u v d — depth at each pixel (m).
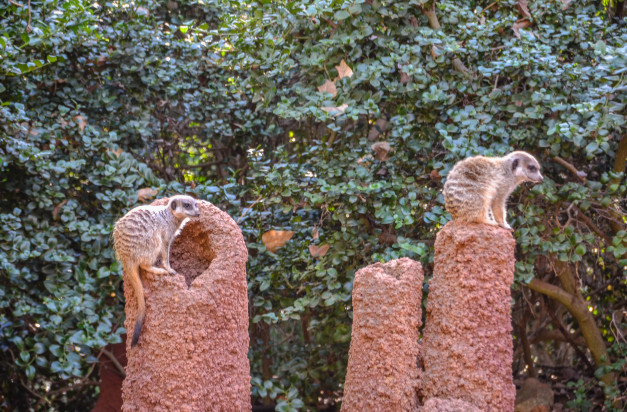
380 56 7.46
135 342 4.46
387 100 7.49
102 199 7.61
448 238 4.75
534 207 7.19
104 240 7.71
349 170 7.25
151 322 4.47
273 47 7.39
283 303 7.93
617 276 9.51
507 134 6.96
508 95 7.18
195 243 4.91
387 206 7.00
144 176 7.88
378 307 4.68
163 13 9.90
